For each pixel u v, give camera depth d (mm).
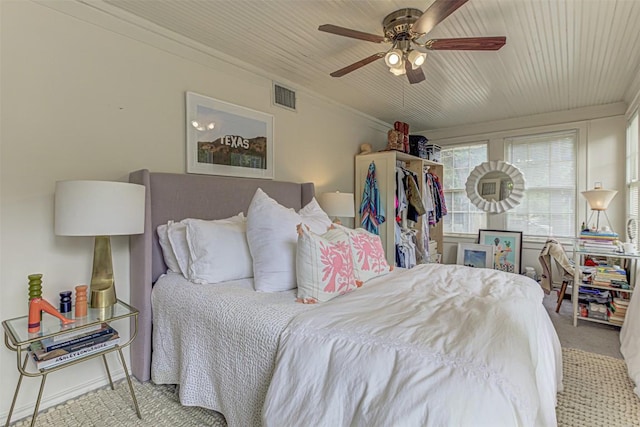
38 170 1750
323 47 2488
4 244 1655
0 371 1643
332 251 1711
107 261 1834
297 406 1083
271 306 1503
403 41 2002
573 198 4086
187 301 1726
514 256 4426
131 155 2113
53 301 1803
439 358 978
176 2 1932
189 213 2295
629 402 1780
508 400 851
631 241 3340
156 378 1889
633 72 2883
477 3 1894
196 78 2453
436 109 4051
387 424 865
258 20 2121
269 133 3004
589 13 1987
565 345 2541
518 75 2965
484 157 4738
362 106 3941
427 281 1926
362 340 1122
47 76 1771
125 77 2076
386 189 3840
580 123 3996
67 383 1855
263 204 1932
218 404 1487
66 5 1825
